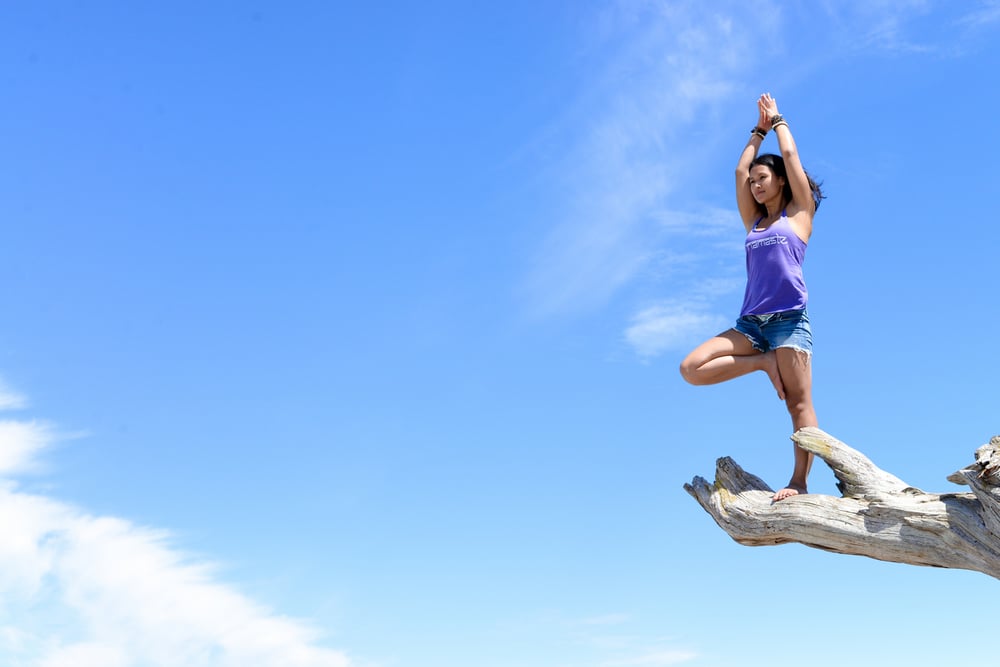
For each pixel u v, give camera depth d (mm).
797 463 6188
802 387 6141
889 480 5609
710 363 6168
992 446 4875
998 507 4754
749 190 6566
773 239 6188
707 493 6621
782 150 6328
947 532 5078
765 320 6211
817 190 6570
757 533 6086
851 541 5512
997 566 4891
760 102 6629
